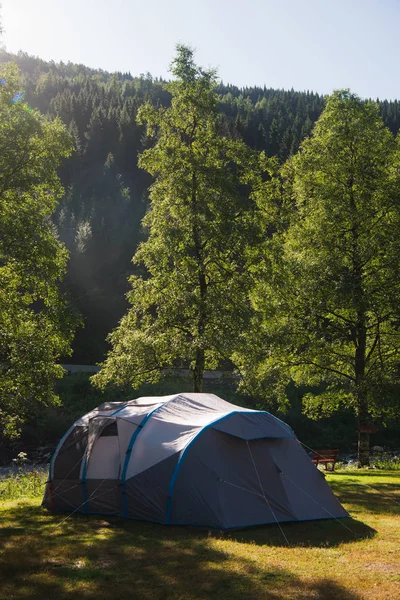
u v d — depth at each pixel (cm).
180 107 2169
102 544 953
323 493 1230
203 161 2097
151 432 1197
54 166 2034
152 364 2114
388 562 847
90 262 8562
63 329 2019
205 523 1073
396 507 1350
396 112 16150
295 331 2381
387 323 2459
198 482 1103
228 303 2083
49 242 1983
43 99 17562
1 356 2022
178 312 2056
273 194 2425
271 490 1150
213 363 2283
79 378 4934
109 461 1222
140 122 2197
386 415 2477
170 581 754
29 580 751
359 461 2417
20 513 1257
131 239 9188
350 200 2362
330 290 2248
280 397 2517
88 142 13188
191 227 2081
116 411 1299
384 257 2292
